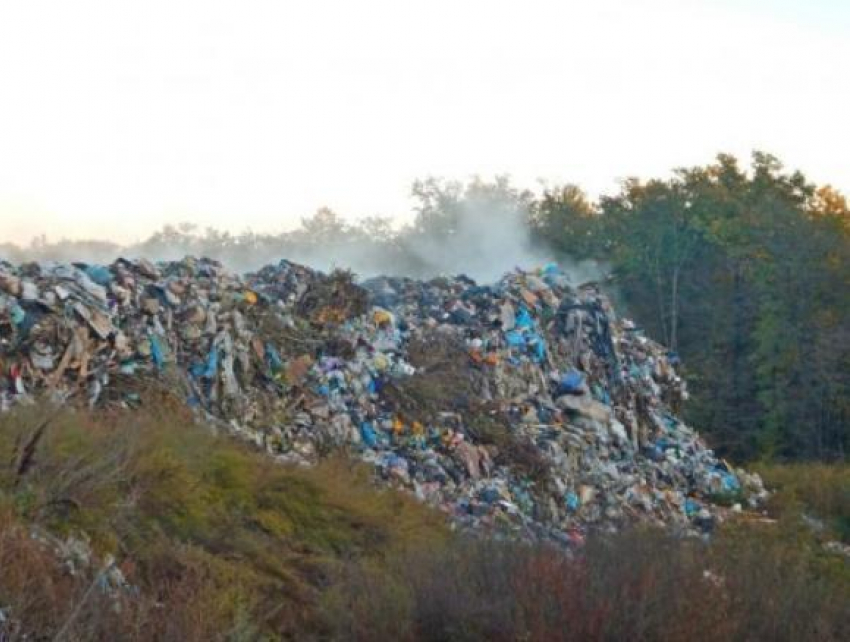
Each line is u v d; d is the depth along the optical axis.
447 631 16.17
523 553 18.28
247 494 23.44
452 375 39.94
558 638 15.49
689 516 42.59
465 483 35.09
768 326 110.12
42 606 14.09
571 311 48.97
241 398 32.09
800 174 148.75
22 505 17.41
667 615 16.12
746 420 110.12
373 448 34.31
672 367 58.22
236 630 15.49
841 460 96.19
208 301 33.94
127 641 14.01
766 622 16.70
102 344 29.41
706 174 148.00
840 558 32.09
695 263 139.25
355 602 17.58
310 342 36.41
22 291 28.69
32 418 21.16
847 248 117.62
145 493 20.61
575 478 39.56
